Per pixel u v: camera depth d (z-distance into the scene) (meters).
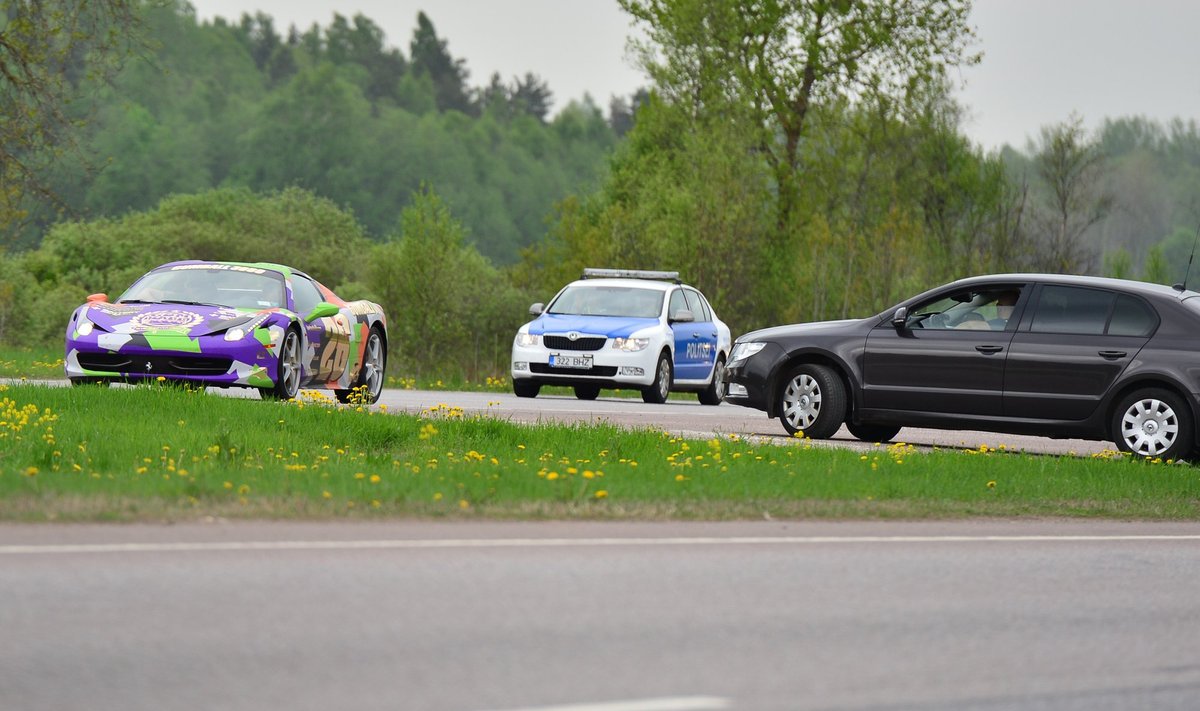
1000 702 16.39
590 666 17.02
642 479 33.12
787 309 126.12
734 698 15.95
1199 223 45.81
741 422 56.75
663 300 70.44
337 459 35.44
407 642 17.72
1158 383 43.00
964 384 45.19
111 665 16.14
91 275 182.62
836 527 28.97
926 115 143.38
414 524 26.23
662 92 142.25
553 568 22.77
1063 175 135.00
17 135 73.50
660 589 21.64
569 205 159.75
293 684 15.69
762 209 121.75
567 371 67.12
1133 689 17.31
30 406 38.03
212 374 46.56
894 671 17.53
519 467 34.16
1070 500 34.22
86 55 75.38
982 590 23.08
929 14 138.38
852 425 50.34
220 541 23.36
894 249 121.69
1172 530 31.58
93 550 22.03
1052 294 45.06
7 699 14.73
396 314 125.69
